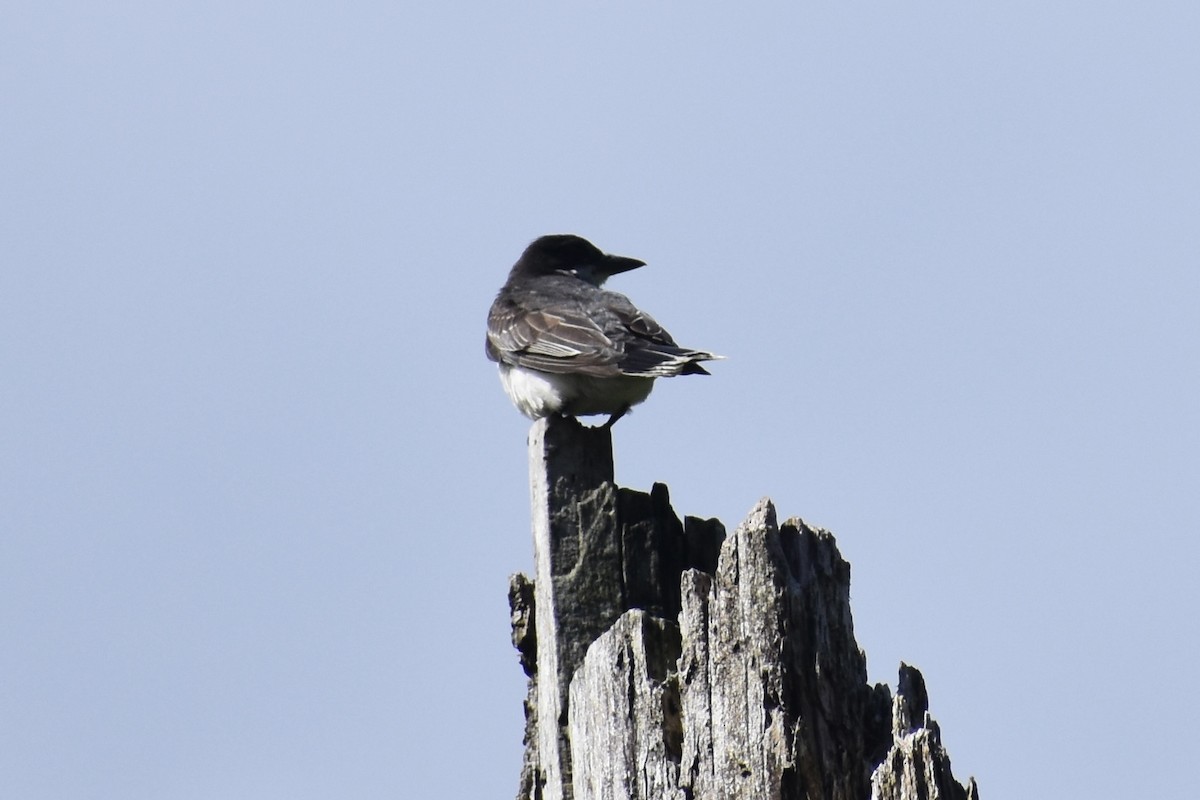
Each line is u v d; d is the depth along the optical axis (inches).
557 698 462.6
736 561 404.5
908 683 386.6
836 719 393.4
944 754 367.6
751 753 390.9
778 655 394.0
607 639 427.8
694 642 405.4
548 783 464.1
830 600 403.2
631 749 414.0
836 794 386.6
